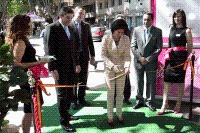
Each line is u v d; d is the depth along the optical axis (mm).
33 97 3016
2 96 3092
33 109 3098
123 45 4383
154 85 5219
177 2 5301
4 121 3543
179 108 5062
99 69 10125
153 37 5035
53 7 47375
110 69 4426
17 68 3191
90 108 5551
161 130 4348
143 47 5086
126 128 4465
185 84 5398
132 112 5199
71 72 4305
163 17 5449
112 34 4402
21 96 3230
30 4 47906
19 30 3418
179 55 4828
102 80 7941
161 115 4996
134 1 34312
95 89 7117
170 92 5535
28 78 3174
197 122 4648
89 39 5816
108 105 4559
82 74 5609
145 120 4781
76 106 5504
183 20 4781
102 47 4465
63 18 4176
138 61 5215
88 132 4320
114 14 44312
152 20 5062
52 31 4086
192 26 5230
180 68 4832
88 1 58188
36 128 2984
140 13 32906
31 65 3451
